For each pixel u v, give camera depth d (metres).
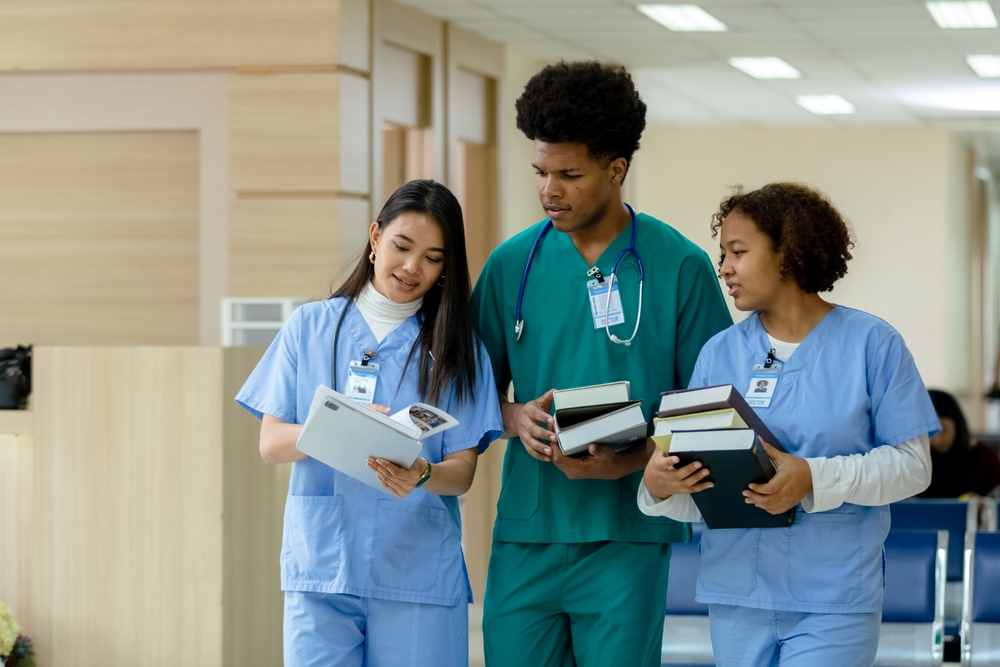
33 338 8.48
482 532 9.78
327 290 8.16
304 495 3.33
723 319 3.56
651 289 3.49
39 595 4.94
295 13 8.15
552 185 3.30
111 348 4.88
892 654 4.38
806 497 3.07
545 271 3.53
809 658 3.12
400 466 3.07
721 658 3.27
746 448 2.89
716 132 16.80
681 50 11.19
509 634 3.55
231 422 4.88
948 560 5.55
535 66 11.55
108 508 4.89
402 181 9.55
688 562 4.50
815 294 3.26
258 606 5.11
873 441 3.19
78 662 4.92
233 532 4.90
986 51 11.14
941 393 7.02
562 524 3.46
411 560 3.32
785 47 11.07
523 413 3.38
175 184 8.32
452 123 9.80
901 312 16.62
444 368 3.31
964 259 18.05
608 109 3.24
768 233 3.16
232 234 8.27
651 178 16.92
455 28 9.80
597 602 3.48
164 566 4.85
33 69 8.41
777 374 3.20
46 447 4.93
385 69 8.79
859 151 16.61
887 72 12.33
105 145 8.39
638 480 3.47
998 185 23.20
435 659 3.33
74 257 8.42
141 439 4.86
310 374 3.36
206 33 8.24
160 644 4.86
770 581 3.17
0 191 8.48
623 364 3.49
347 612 3.31
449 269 3.32
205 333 8.30
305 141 8.16
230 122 8.23
